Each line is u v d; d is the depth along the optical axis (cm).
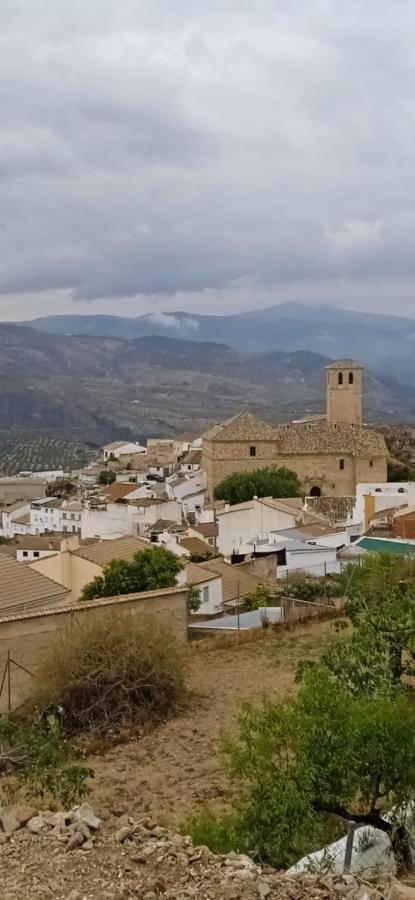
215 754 2283
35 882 965
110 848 1057
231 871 1000
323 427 9825
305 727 1316
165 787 2083
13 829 1128
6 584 3416
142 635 2720
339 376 10888
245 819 1302
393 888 960
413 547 4919
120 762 2292
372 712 1303
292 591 4309
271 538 6119
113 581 4053
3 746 1995
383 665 1722
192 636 3734
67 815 1150
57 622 2898
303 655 3197
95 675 2636
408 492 7300
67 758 1983
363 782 1292
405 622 1795
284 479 8962
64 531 10056
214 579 4466
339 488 9375
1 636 2756
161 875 989
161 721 2592
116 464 15450
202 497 9612
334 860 1208
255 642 3456
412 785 1286
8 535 11262
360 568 4003
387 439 11706
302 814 1255
